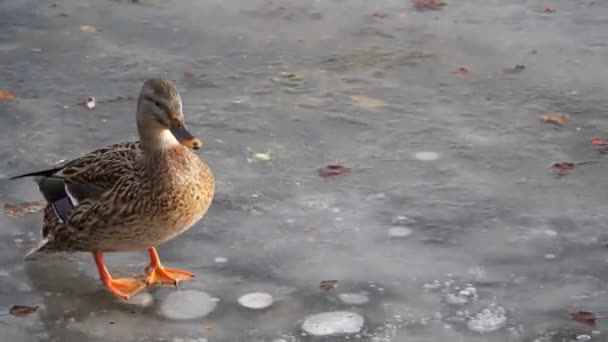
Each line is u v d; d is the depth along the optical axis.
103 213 6.14
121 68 9.84
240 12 11.21
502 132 8.48
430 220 7.16
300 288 6.42
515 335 5.93
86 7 11.39
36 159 8.06
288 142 8.33
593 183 7.63
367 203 7.39
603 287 6.38
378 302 6.27
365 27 10.77
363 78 9.55
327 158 8.06
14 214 7.25
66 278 6.56
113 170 6.20
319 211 7.30
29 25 10.88
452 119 8.71
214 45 10.36
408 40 10.41
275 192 7.56
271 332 6.00
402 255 6.75
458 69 9.72
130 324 6.09
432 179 7.73
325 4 11.41
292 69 9.78
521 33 10.56
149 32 10.71
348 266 6.64
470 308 6.20
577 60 9.91
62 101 9.12
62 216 6.32
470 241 6.90
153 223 6.11
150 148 6.09
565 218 7.16
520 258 6.70
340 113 8.84
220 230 7.08
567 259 6.68
